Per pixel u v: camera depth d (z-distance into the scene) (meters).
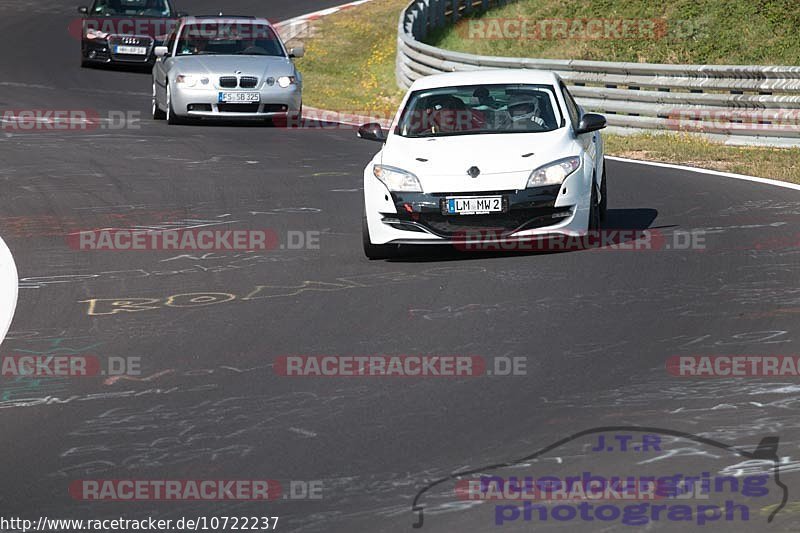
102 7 106.44
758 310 29.88
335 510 18.66
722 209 45.03
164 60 76.50
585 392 24.03
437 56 89.25
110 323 31.41
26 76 98.62
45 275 37.38
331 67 113.81
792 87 65.25
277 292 34.19
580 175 38.22
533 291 32.94
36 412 24.36
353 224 44.53
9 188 53.03
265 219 45.72
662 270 34.84
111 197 50.88
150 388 25.64
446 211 37.34
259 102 73.25
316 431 22.38
